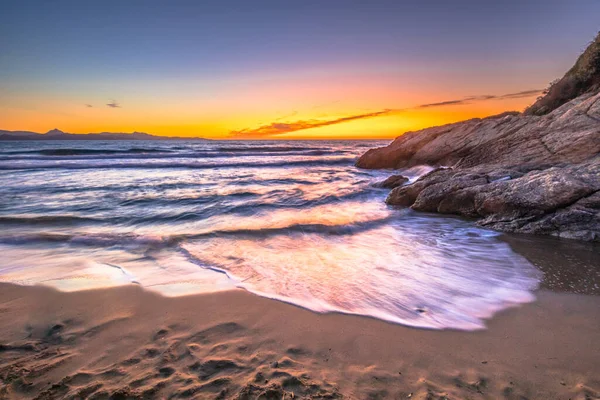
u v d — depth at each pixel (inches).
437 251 278.5
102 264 241.4
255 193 585.0
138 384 112.6
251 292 193.8
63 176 789.2
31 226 357.7
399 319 162.7
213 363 125.6
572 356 130.8
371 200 537.0
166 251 273.4
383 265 243.9
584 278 210.4
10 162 1013.8
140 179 768.3
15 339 142.3
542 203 315.6
